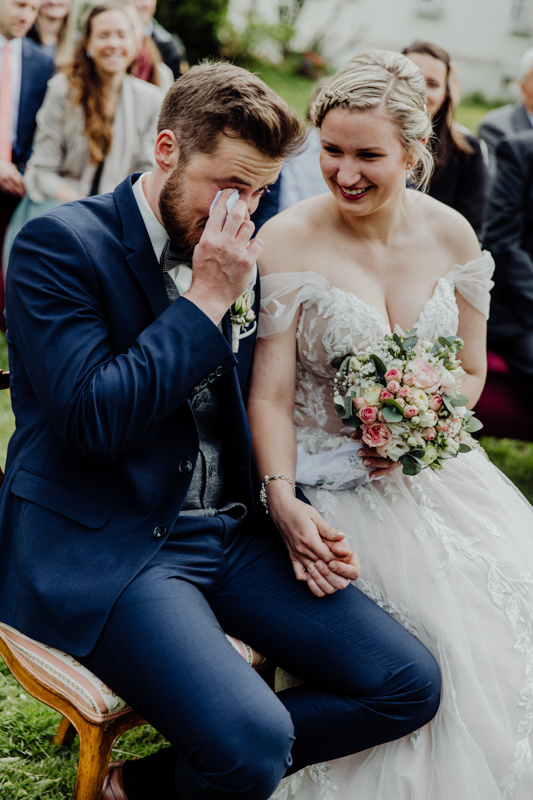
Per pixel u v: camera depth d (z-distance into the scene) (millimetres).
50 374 1626
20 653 1736
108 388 1593
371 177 1959
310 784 1849
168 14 10930
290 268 2121
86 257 1691
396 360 1998
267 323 2107
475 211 4070
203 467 1887
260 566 1897
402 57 1994
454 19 14695
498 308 3857
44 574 1668
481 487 2248
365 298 2139
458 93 3893
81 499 1710
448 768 1792
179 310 1657
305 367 2205
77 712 1649
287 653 1788
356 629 1781
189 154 1648
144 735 2283
